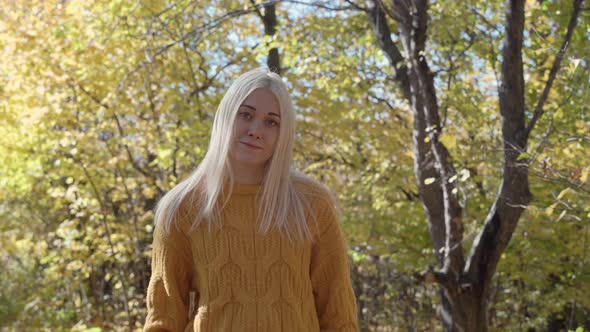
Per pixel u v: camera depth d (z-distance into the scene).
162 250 1.92
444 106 7.48
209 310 1.83
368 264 10.44
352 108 9.02
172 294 1.91
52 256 9.35
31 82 8.00
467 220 7.39
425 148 6.29
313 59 6.96
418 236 8.79
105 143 8.99
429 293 11.07
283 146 1.90
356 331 1.99
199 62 8.95
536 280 8.14
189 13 8.15
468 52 7.59
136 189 9.87
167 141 7.81
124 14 7.10
